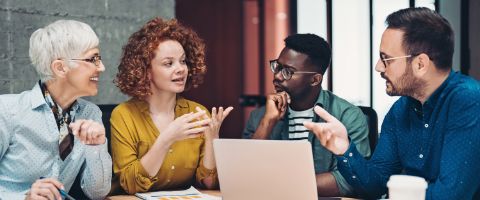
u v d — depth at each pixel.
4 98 2.14
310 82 2.51
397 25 1.98
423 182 1.41
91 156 2.16
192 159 2.46
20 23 2.95
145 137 2.40
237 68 6.10
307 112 2.55
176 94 2.55
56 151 2.18
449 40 1.97
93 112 2.31
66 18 3.11
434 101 2.01
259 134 2.53
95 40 2.12
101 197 2.23
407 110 2.12
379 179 2.14
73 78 2.11
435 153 2.01
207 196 2.22
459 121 1.90
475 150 1.88
